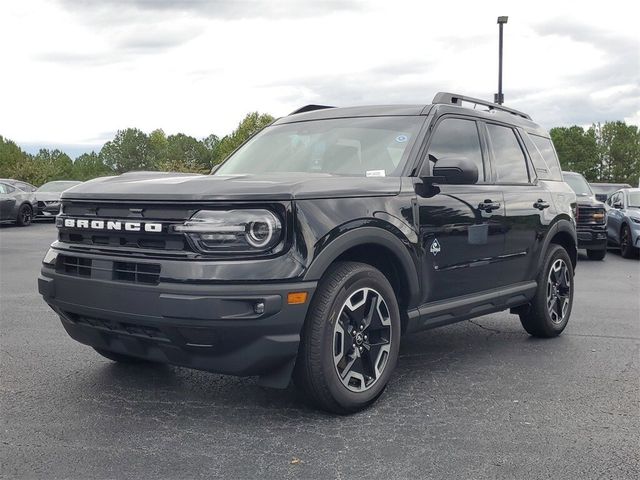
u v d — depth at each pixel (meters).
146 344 3.68
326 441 3.46
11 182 23.81
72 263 3.86
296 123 5.27
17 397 4.10
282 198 3.49
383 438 3.52
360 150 4.63
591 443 3.49
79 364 4.85
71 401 4.04
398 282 4.27
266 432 3.57
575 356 5.35
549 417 3.88
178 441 3.44
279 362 3.54
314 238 3.55
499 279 5.20
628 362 5.17
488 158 5.24
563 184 6.39
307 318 3.64
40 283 4.05
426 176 4.41
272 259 3.43
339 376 3.75
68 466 3.12
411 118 4.80
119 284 3.54
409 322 4.30
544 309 5.82
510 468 3.17
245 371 3.50
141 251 3.54
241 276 3.36
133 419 3.74
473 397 4.24
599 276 10.96
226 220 3.39
